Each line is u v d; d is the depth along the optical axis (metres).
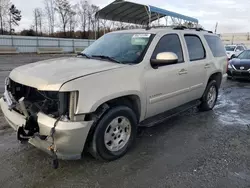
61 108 2.59
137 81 3.26
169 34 4.07
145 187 2.64
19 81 2.91
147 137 3.97
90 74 2.80
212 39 5.49
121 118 3.18
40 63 3.41
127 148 3.34
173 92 4.04
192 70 4.45
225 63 5.82
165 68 3.78
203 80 4.93
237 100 6.85
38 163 3.06
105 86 2.85
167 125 4.57
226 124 4.71
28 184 2.63
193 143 3.77
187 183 2.71
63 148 2.64
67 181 2.71
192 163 3.15
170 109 4.20
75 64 3.24
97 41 4.48
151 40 3.71
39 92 2.89
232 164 3.14
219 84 5.76
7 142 3.62
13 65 14.69
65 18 55.91
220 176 2.86
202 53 4.95
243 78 9.83
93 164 3.07
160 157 3.29
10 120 3.00
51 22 55.44
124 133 3.29
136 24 17.97
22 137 2.79
